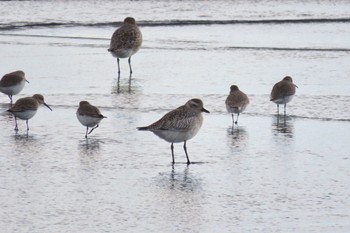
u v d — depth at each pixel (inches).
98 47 1248.8
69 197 566.9
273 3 1660.9
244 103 792.3
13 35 1334.9
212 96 915.4
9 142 717.9
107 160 663.8
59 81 997.2
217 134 754.2
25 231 498.9
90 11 1553.9
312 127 778.2
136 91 944.9
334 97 903.1
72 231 499.5
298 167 644.7
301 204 554.9
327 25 1444.4
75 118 816.3
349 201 561.6
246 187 593.3
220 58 1151.6
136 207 547.2
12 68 1065.5
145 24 1444.4
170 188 589.9
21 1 1637.6
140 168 641.6
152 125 646.5
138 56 1179.9
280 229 506.6
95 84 984.9
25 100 750.5
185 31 1386.6
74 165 647.1
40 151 688.4
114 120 803.4
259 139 734.5
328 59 1134.4
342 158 670.5
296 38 1314.0
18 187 588.4
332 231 503.8
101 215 530.3
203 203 556.4
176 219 523.5
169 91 941.8
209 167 645.9
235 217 528.4
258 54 1179.3
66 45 1258.6
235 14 1545.3
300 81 989.2
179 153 689.0
